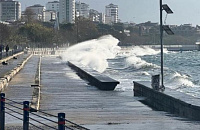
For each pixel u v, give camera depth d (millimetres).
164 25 52062
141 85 58625
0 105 30641
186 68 169875
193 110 38812
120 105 49688
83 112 43875
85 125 34656
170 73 114875
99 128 33031
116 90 66125
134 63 168500
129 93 62781
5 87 63438
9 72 82812
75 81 79250
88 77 81500
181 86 83750
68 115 41562
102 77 72750
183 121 37250
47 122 34312
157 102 50156
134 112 44188
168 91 50469
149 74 115938
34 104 46031
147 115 42031
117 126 34156
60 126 21844
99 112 44000
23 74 91188
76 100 53250
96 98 55531
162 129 32688
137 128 33094
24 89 60969
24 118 27375
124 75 114250
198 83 91000
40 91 62281
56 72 104438
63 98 55000
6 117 37156
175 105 43688
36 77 82562
